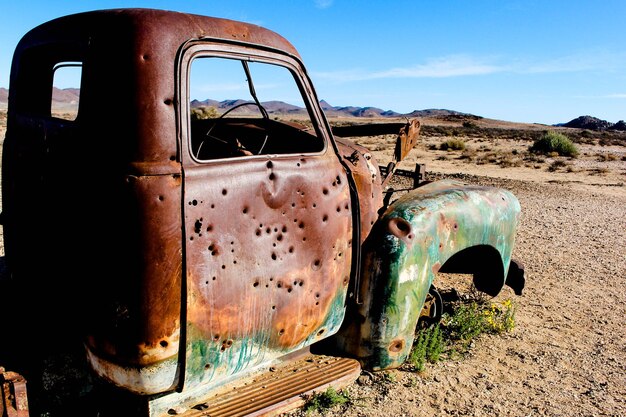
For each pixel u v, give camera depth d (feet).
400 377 13.04
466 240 13.25
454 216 12.91
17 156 10.95
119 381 8.46
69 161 8.83
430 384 12.92
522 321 17.54
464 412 11.91
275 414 10.36
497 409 12.14
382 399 11.97
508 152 118.93
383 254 11.67
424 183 15.62
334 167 10.65
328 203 10.44
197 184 8.38
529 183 59.72
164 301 8.18
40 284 10.30
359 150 12.11
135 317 8.09
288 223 9.74
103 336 8.35
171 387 8.77
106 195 8.06
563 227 33.96
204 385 9.19
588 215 39.47
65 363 9.37
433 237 12.31
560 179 68.85
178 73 8.22
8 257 12.00
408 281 11.89
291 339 10.32
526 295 20.13
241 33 9.29
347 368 12.01
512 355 14.98
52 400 9.28
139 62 7.98
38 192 10.02
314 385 11.25
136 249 7.95
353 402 11.69
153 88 8.00
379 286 11.75
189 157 8.32
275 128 12.39
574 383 13.58
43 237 9.95
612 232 33.09
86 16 9.03
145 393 8.55
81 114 8.58
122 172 7.93
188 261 8.33
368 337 12.11
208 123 13.76
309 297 10.37
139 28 8.08
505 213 14.39
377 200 12.18
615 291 21.15
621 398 12.94
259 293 9.43
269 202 9.37
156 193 7.97
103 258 8.18
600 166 92.38
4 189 11.77
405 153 15.40
